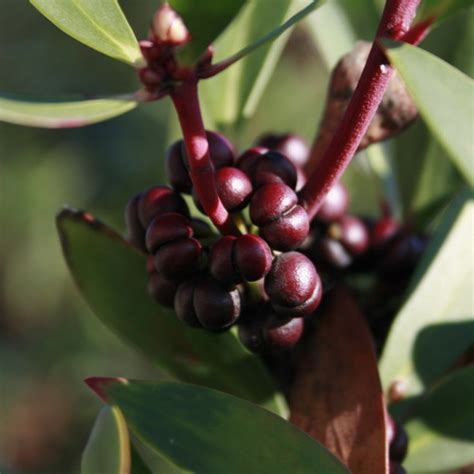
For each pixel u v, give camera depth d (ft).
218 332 0.75
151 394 0.73
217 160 0.74
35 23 2.26
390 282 0.85
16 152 2.18
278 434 0.72
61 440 2.30
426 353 0.82
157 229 0.73
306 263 0.73
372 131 0.78
